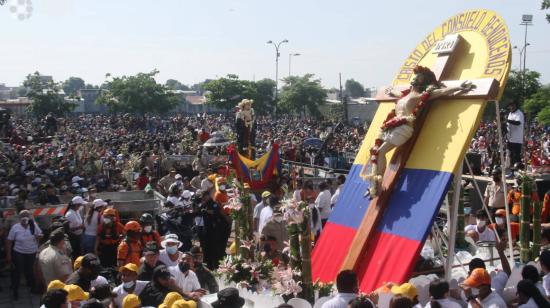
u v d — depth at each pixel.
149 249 9.03
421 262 9.95
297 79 94.62
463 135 8.59
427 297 8.23
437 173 8.69
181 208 14.66
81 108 140.75
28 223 12.34
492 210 13.97
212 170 21.84
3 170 25.27
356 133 46.56
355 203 10.38
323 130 52.16
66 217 13.25
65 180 23.80
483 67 9.16
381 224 9.25
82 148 33.56
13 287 12.14
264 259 9.34
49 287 7.30
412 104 9.35
